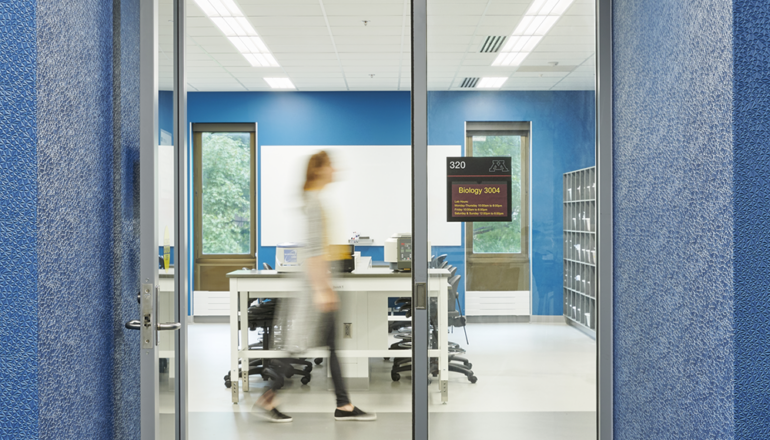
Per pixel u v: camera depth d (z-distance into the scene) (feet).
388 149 23.16
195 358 16.30
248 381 13.26
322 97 23.25
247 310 13.06
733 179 3.91
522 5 6.31
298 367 14.01
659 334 5.07
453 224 6.45
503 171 6.46
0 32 3.83
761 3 3.88
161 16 5.77
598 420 6.31
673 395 4.81
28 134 3.86
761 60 3.88
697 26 4.35
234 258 23.20
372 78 21.43
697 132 4.37
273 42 17.11
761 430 3.91
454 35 6.38
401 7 14.37
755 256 3.91
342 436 9.95
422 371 6.40
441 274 6.41
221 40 16.88
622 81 5.94
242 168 23.41
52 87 4.11
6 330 3.85
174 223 6.54
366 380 13.33
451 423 6.38
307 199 11.79
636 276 5.59
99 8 5.04
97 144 4.98
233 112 23.16
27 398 3.87
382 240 22.99
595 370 6.40
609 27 6.26
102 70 5.09
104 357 5.14
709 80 4.18
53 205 4.13
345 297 13.25
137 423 5.97
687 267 4.55
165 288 5.72
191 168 23.17
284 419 10.89
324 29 15.99
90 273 4.83
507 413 6.44
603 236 6.26
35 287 3.87
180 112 6.74
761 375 3.92
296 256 13.16
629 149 5.75
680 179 4.65
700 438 4.35
